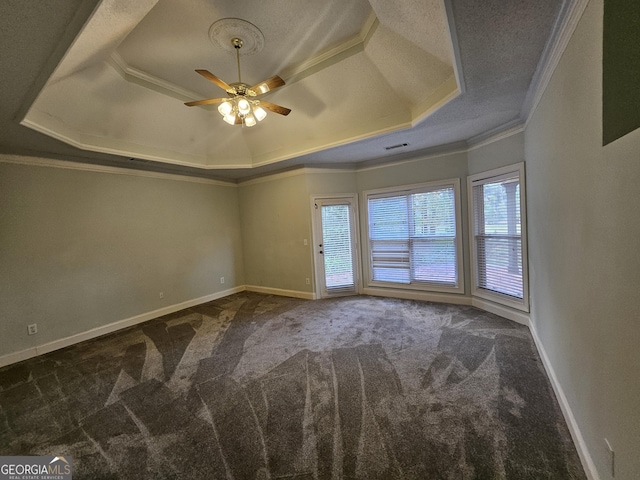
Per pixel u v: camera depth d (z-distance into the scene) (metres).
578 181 1.48
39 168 3.40
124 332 3.90
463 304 4.17
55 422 2.06
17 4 1.32
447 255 4.30
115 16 1.80
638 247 0.93
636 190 0.93
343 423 1.89
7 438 1.91
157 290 4.57
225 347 3.21
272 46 2.70
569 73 1.55
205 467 1.60
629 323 1.00
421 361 2.63
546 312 2.35
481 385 2.21
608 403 1.19
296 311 4.40
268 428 1.88
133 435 1.88
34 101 2.18
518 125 3.11
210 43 2.60
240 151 4.70
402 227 4.70
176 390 2.39
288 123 3.99
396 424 1.85
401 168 4.59
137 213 4.34
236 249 5.91
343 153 4.30
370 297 4.96
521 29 1.62
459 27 1.60
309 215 5.01
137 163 4.17
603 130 1.17
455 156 4.06
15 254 3.22
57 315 3.50
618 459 1.10
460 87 2.27
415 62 2.54
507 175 3.32
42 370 2.89
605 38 1.10
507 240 3.46
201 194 5.29
